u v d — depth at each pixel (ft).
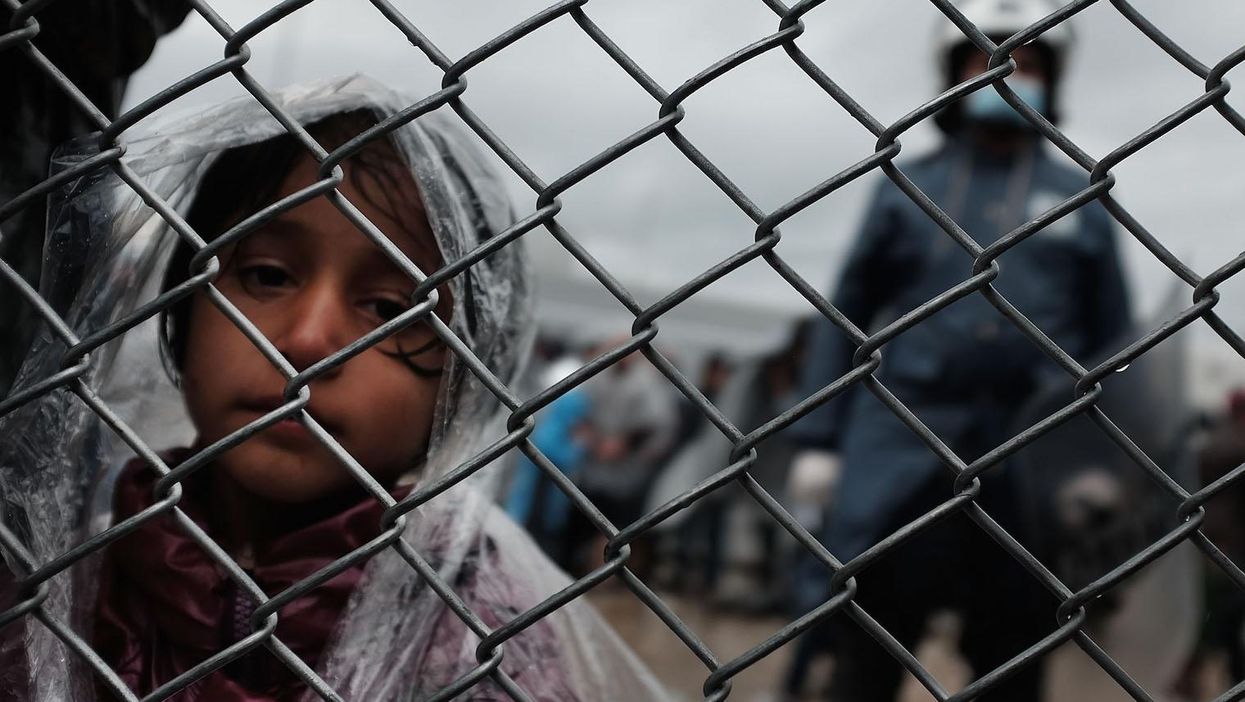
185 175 4.59
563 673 4.78
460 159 4.95
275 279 4.61
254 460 4.51
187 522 3.60
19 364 4.75
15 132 4.69
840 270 10.18
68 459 4.27
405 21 3.52
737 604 20.84
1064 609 3.67
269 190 4.65
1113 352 9.56
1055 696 10.52
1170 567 8.61
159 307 3.54
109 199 4.23
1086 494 8.68
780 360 19.54
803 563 10.05
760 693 13.96
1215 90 3.58
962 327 9.57
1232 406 11.34
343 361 3.58
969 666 9.82
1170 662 8.61
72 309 4.24
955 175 9.91
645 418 23.91
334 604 4.45
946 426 9.49
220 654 3.59
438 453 4.64
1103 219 9.73
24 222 4.76
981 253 3.59
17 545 3.60
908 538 3.65
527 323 5.25
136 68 5.09
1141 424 8.61
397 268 4.64
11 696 4.22
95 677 4.32
